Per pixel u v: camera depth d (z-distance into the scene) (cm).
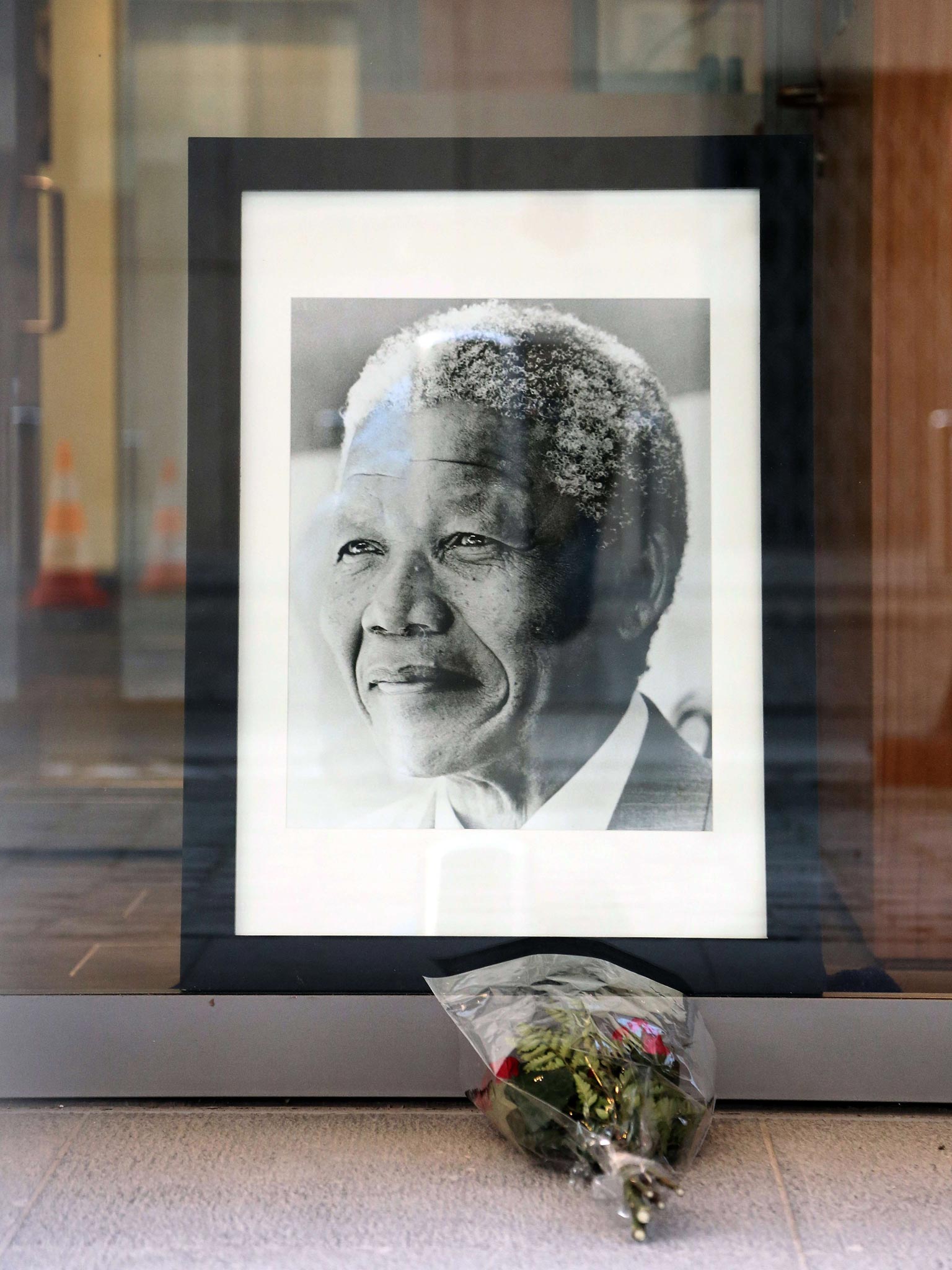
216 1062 271
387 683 273
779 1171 241
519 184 272
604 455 272
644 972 273
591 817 273
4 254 298
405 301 272
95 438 304
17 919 294
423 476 273
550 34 280
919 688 283
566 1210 226
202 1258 211
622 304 272
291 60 288
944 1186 235
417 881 273
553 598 273
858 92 280
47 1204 228
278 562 273
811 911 274
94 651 311
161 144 296
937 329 283
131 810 299
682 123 278
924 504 285
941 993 277
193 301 272
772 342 272
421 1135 256
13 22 295
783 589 273
